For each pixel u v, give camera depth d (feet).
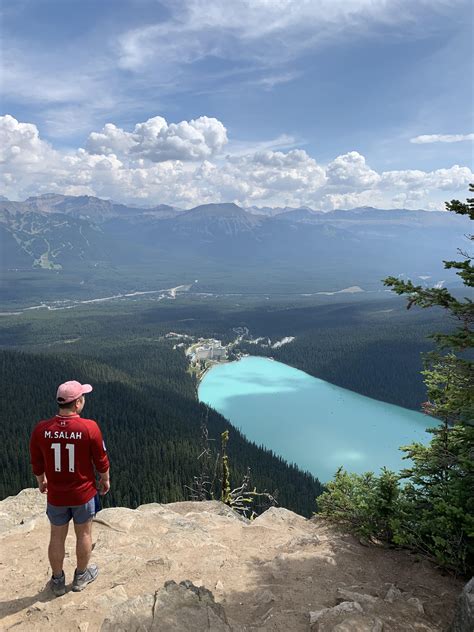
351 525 30.68
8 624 17.84
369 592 21.84
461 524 23.90
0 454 336.29
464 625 16.57
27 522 29.45
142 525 30.60
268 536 30.45
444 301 25.25
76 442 18.95
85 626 17.22
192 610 17.81
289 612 18.94
